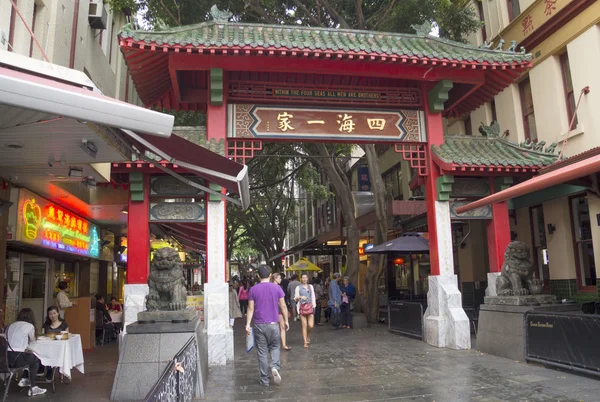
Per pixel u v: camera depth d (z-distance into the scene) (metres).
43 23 9.09
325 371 8.12
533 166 10.11
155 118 3.48
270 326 7.22
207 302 9.16
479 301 14.52
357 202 18.75
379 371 7.99
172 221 9.43
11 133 5.29
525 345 8.11
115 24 15.30
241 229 43.09
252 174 22.53
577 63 10.80
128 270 9.09
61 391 7.09
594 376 6.75
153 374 6.09
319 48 9.12
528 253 8.95
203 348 7.34
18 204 8.91
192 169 6.52
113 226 15.86
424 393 6.48
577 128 10.72
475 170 10.17
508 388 6.55
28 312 7.45
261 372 7.19
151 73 9.73
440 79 10.30
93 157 6.33
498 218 10.83
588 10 10.44
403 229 17.52
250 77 10.30
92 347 11.48
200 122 16.89
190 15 13.84
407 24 13.52
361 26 13.88
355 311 16.83
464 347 9.87
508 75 10.44
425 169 10.90
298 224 47.09
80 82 4.15
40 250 11.12
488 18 14.41
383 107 10.79
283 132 10.12
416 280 20.31
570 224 11.11
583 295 10.54
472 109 12.16
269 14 14.60
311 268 23.94
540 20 11.89
